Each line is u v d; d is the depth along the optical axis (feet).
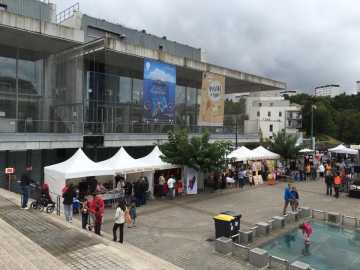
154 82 84.17
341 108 374.02
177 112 102.22
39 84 69.62
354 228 43.45
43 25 63.10
